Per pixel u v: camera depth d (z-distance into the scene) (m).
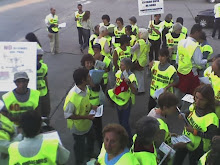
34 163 2.85
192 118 3.65
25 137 2.92
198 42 5.67
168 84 5.21
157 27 9.03
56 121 6.34
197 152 3.73
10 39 12.36
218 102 4.34
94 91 5.01
